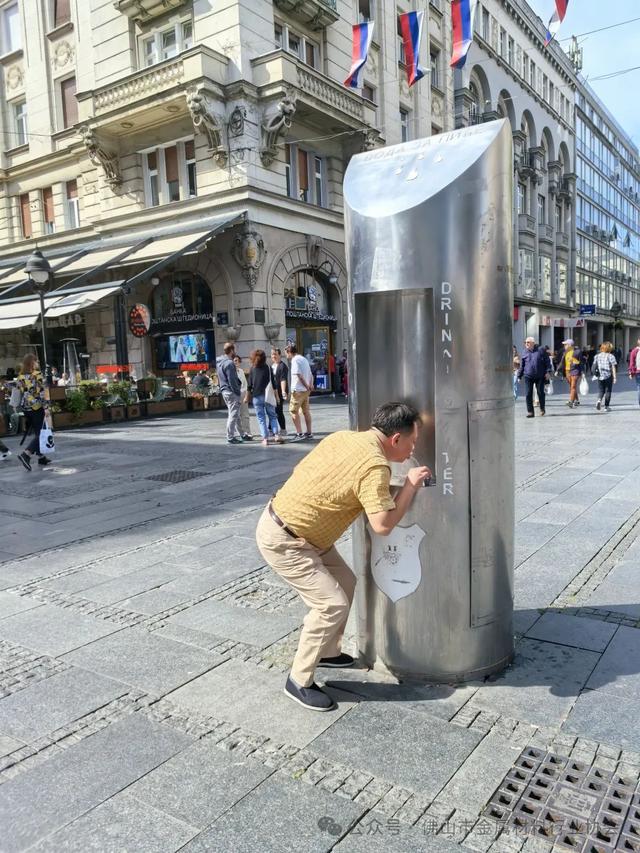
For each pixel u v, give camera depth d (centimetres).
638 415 1261
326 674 304
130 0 1972
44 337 1450
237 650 332
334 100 2003
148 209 2044
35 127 2389
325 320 2192
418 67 1238
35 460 995
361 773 233
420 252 267
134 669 315
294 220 2005
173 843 203
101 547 519
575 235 4506
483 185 266
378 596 296
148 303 2145
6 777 237
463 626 286
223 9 1828
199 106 1777
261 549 279
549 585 402
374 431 263
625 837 200
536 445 910
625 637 331
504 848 197
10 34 2445
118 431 1345
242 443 1085
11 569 473
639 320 6869
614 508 561
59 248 2361
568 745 245
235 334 1889
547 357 1288
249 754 246
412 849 197
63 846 203
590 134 4953
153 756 246
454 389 271
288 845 200
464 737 252
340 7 2156
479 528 282
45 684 304
